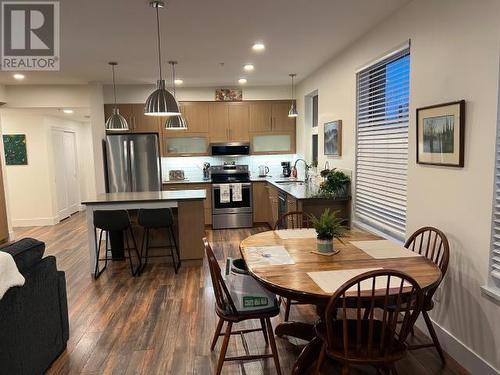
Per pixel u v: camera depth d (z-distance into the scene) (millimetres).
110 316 3232
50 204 7422
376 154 3680
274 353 2289
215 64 4949
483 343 2227
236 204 6625
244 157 7199
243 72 5535
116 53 4246
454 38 2387
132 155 6188
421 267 2137
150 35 3613
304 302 1855
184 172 7102
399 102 3232
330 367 2453
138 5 2852
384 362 1799
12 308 2051
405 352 1871
